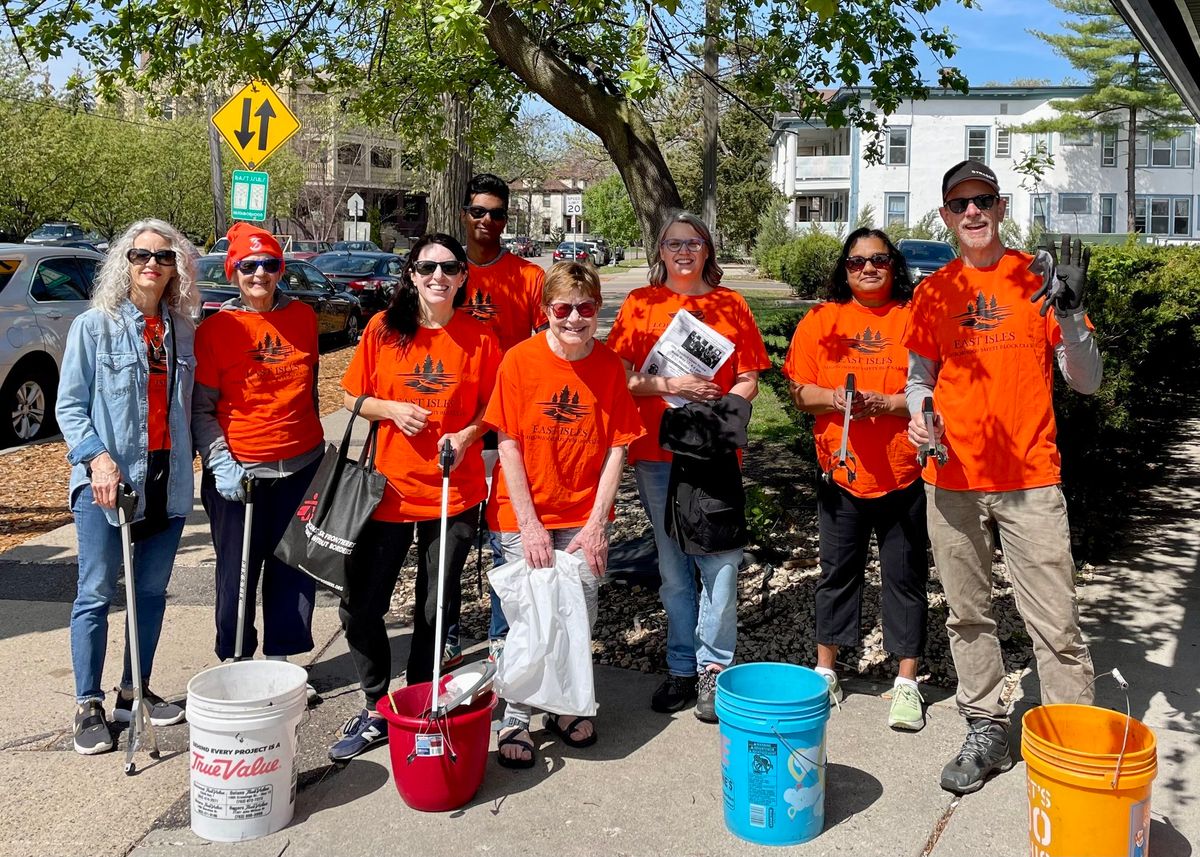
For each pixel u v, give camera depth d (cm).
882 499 420
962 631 380
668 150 3738
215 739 335
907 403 384
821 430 435
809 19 725
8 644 508
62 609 558
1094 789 293
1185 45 614
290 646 461
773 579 587
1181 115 4294
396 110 877
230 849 336
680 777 381
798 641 505
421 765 349
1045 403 362
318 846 337
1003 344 361
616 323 450
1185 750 388
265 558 452
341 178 5119
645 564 616
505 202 491
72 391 393
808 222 5175
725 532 411
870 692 451
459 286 407
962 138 4647
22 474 883
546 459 396
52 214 3228
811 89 772
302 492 451
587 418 396
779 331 739
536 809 358
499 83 814
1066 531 361
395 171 5312
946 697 445
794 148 4925
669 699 436
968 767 365
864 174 4706
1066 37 4300
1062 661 362
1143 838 300
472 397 404
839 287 438
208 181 3800
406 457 399
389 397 399
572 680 383
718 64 838
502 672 377
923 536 421
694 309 434
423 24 720
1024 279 365
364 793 371
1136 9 512
